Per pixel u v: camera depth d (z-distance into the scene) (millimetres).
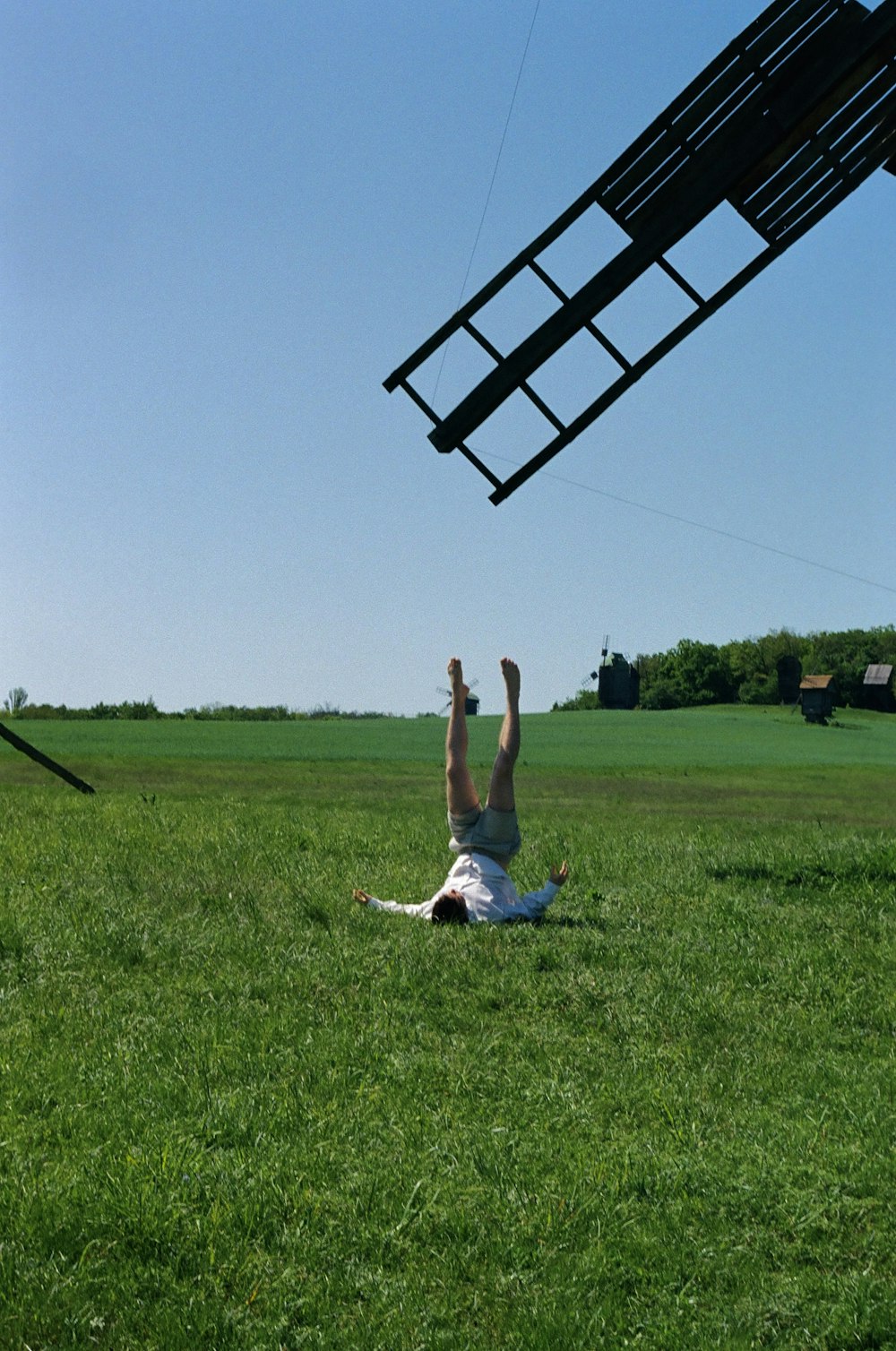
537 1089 6105
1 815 16188
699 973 8688
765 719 101375
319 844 14312
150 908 9898
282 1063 6309
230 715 84562
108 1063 6246
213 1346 3883
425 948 8805
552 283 12445
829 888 12500
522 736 70438
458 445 12750
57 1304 4012
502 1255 4465
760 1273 4430
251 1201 4672
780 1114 5969
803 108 11805
